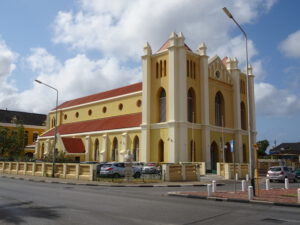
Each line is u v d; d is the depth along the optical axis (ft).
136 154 157.89
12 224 32.55
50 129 240.12
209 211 41.93
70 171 110.42
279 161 173.06
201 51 159.12
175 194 60.95
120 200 52.03
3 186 78.28
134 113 177.99
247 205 48.85
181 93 142.72
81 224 32.42
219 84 170.81
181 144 138.51
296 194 61.16
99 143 179.42
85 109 219.00
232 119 176.55
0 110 305.32
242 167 122.62
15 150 229.25
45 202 48.34
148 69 157.07
